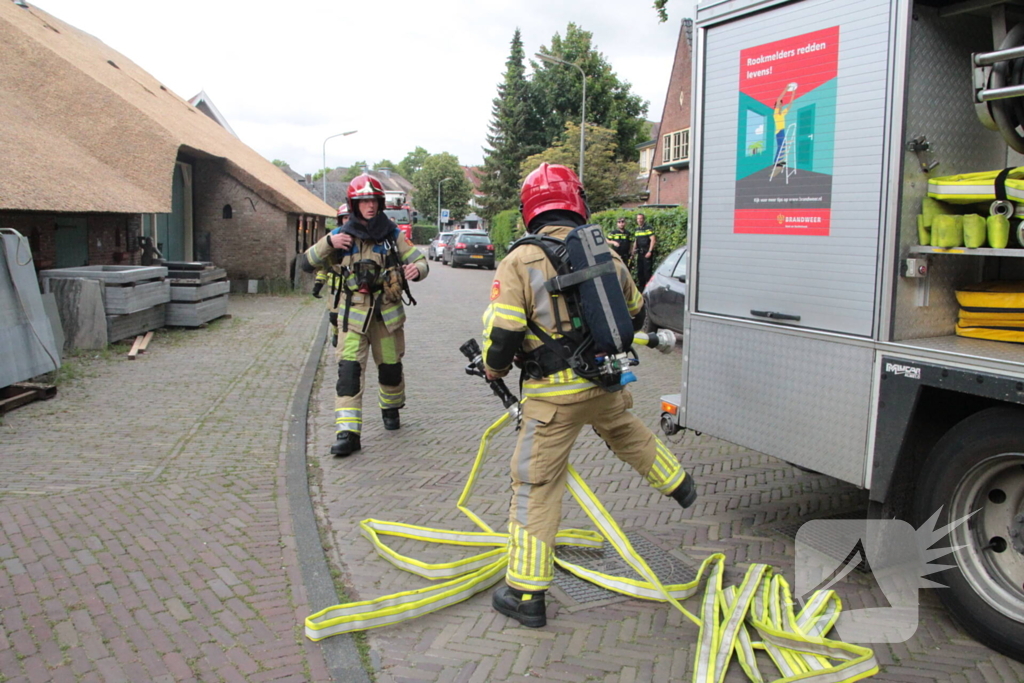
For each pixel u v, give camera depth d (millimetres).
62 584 3398
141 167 14008
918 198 3295
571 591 3525
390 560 3783
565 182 3141
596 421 3297
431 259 41938
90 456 5312
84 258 12523
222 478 4914
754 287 3926
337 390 5707
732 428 4094
